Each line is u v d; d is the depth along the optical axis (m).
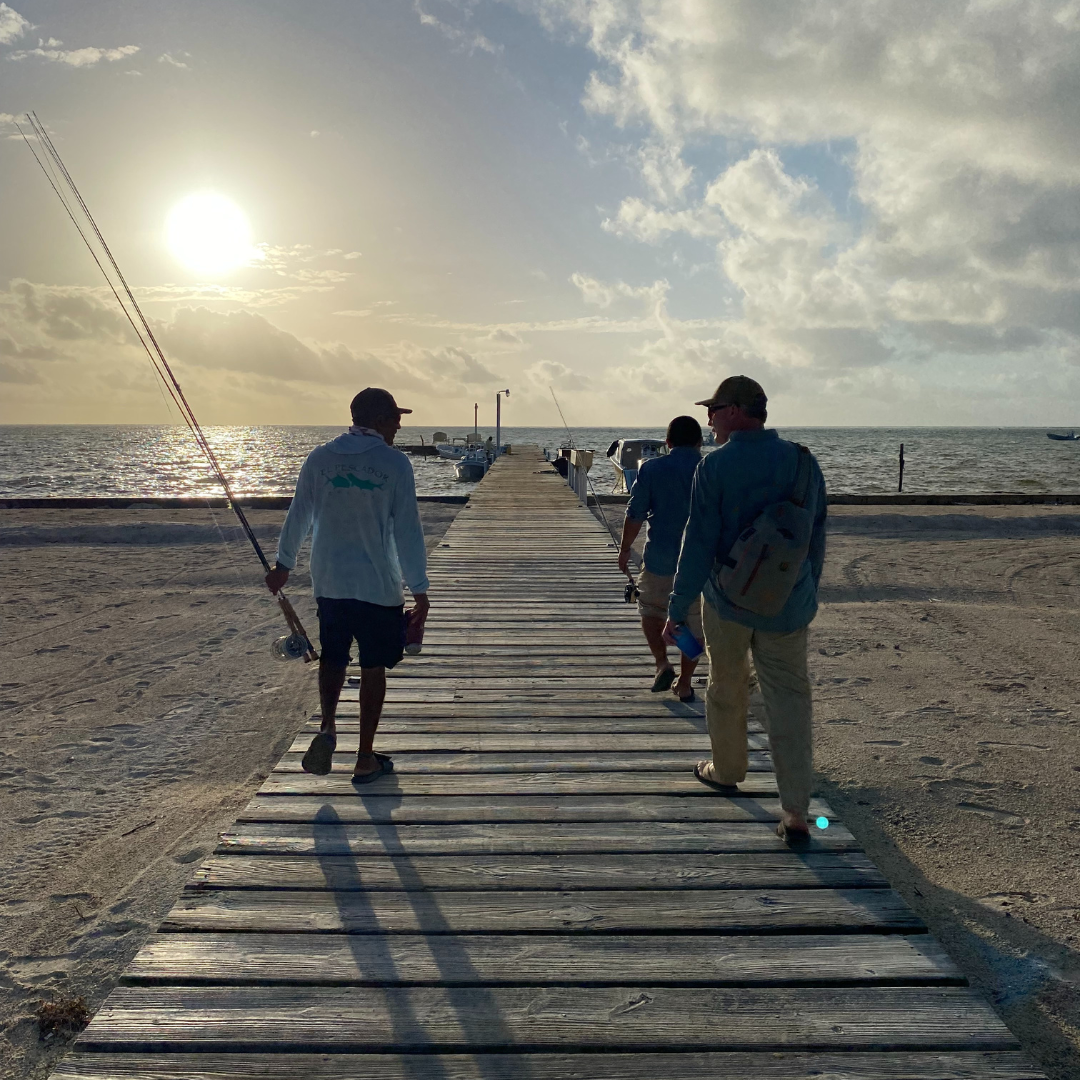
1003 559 12.59
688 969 2.37
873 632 8.20
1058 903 3.28
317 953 2.43
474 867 2.95
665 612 4.52
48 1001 2.73
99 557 13.10
